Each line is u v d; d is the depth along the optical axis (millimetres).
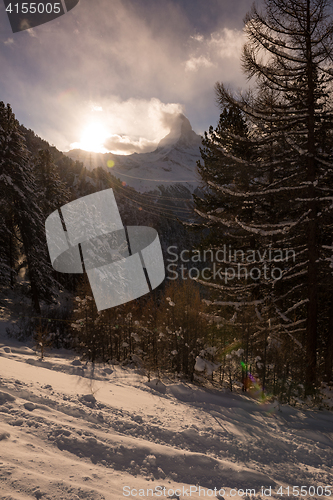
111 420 5418
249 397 10789
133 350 16312
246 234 14070
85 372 10047
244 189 13930
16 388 5656
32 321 19297
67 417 4969
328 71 10906
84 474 3334
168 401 8266
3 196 19141
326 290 12562
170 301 13391
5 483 2662
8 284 21156
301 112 11422
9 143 19844
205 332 13523
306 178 12039
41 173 28172
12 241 24516
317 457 6117
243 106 11906
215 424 6898
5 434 3699
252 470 4793
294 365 11516
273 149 13086
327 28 10336
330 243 12883
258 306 13297
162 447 4719
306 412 9555
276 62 11406
